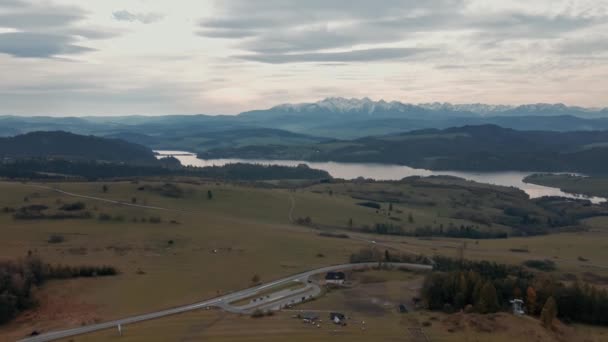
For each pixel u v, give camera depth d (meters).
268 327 139.25
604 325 148.75
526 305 156.50
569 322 148.62
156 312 157.50
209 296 173.50
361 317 150.12
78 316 155.62
